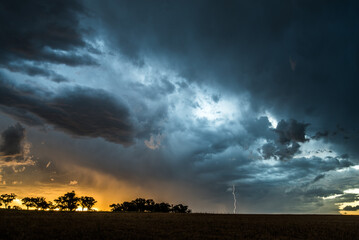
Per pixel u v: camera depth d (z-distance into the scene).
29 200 97.75
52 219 33.94
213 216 57.25
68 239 20.11
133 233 24.41
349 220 51.78
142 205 123.06
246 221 43.72
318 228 33.56
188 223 36.03
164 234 24.66
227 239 23.25
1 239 19.66
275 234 28.00
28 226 25.30
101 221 34.50
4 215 37.62
